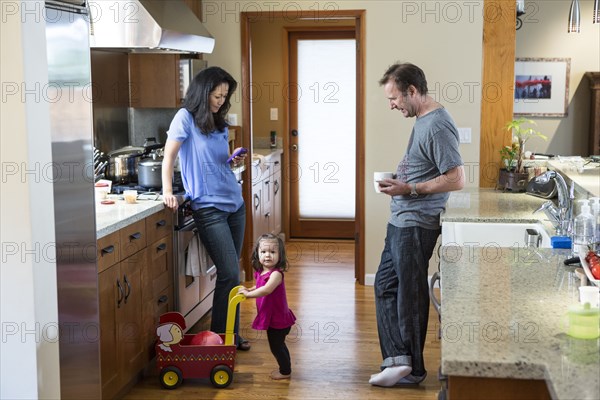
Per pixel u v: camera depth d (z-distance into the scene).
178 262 4.50
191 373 4.00
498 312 2.31
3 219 2.71
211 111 4.29
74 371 3.03
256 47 7.77
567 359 1.90
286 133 7.88
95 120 5.05
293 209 8.05
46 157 2.78
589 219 3.09
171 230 4.43
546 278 2.73
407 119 5.87
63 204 2.90
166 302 4.38
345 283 6.16
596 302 2.32
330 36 7.74
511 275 2.78
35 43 2.70
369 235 6.02
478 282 2.67
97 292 3.15
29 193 2.69
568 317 2.21
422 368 3.95
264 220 6.93
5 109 2.66
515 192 4.97
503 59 5.73
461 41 5.74
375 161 5.93
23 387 2.81
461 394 1.98
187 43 4.74
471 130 5.80
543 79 8.64
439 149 3.63
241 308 5.51
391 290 3.97
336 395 3.88
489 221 3.99
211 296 5.20
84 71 3.02
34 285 2.74
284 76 7.79
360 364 4.32
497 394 1.96
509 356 1.93
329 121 7.86
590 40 8.54
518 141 5.56
